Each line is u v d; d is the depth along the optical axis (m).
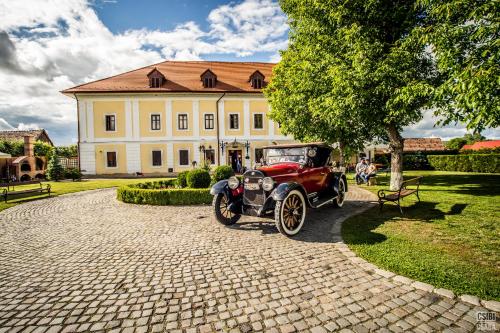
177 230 5.85
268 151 7.34
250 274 3.60
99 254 4.52
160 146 25.33
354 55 8.07
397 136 10.36
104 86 24.95
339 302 2.87
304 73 10.76
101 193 12.53
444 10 6.12
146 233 5.70
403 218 6.14
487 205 7.24
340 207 7.80
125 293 3.21
